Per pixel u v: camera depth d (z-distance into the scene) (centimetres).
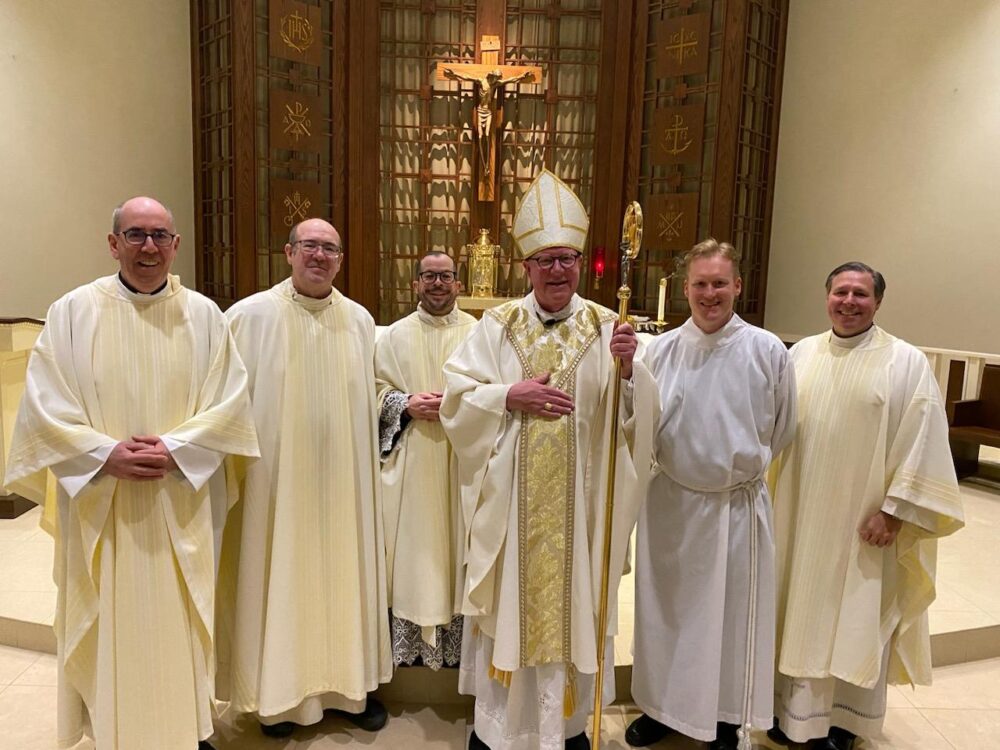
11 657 299
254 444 218
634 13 646
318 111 639
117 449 195
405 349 265
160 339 208
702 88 618
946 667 314
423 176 675
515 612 212
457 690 276
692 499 229
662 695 238
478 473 216
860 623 229
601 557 221
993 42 545
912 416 224
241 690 235
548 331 218
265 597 236
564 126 678
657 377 236
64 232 573
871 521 227
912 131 591
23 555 366
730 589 230
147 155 625
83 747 245
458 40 669
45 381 198
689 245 632
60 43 559
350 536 243
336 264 242
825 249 651
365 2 642
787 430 234
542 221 210
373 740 253
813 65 647
